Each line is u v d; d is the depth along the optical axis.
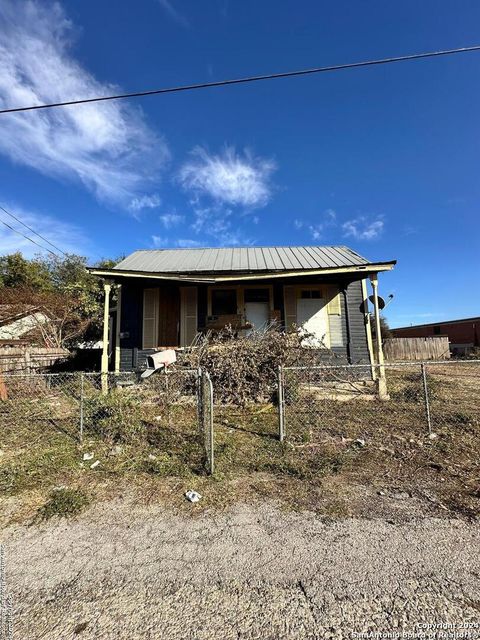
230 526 3.01
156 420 6.34
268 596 2.16
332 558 2.53
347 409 7.12
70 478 4.03
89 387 9.77
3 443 5.26
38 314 15.89
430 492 3.56
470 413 6.69
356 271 8.92
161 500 3.50
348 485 3.77
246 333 10.06
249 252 12.64
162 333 10.78
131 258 12.05
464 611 2.01
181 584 2.29
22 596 2.19
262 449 4.87
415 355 25.66
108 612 2.05
